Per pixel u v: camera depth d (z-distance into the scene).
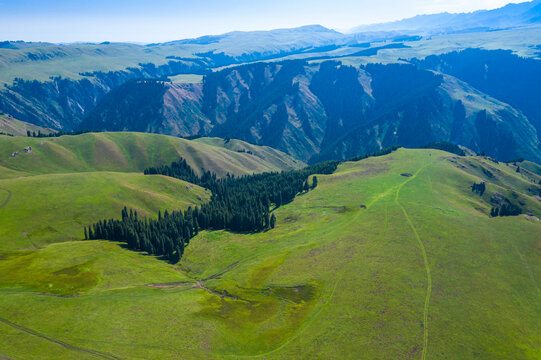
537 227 128.50
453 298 81.62
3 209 133.12
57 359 55.09
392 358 62.19
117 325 66.94
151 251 124.44
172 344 63.38
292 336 68.94
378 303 78.06
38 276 87.38
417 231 120.38
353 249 108.19
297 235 132.62
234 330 71.56
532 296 86.88
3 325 62.69
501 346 67.62
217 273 107.50
